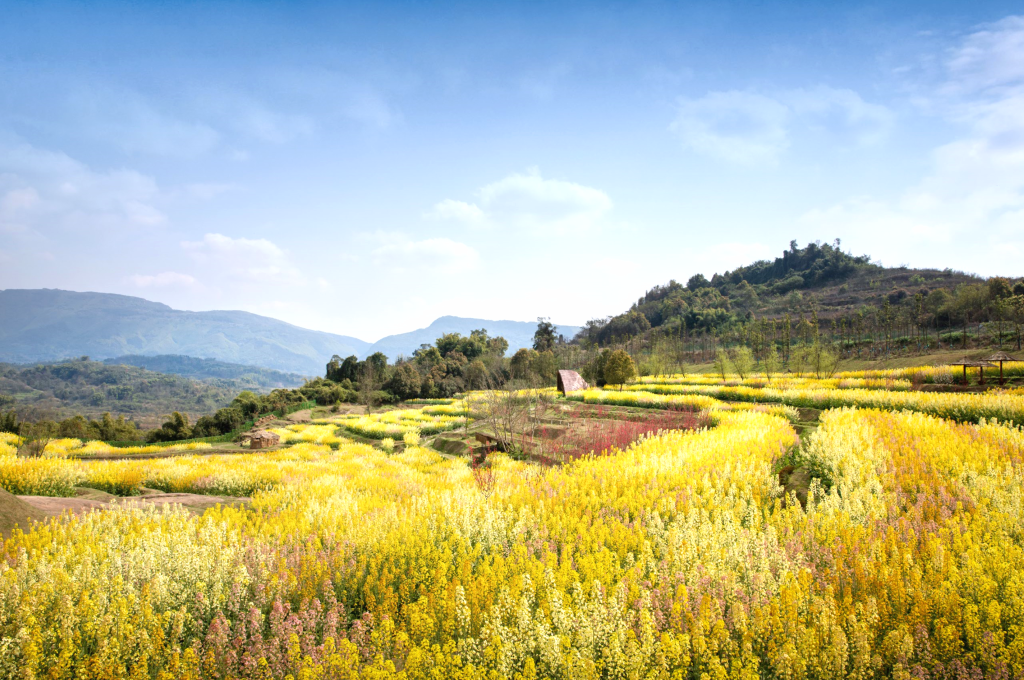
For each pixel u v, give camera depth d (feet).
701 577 22.62
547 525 30.91
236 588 22.30
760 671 18.17
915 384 97.09
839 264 468.34
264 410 196.34
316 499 42.65
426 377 245.65
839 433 50.42
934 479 35.53
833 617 18.45
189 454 102.42
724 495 37.60
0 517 29.86
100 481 54.29
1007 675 16.79
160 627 19.85
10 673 17.47
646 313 485.56
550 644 17.60
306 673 17.01
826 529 28.07
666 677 17.06
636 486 39.45
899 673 16.62
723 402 102.94
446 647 17.94
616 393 118.73
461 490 40.86
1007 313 178.09
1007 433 47.14
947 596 19.89
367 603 22.99
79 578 23.03
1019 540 26.27
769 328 286.46
